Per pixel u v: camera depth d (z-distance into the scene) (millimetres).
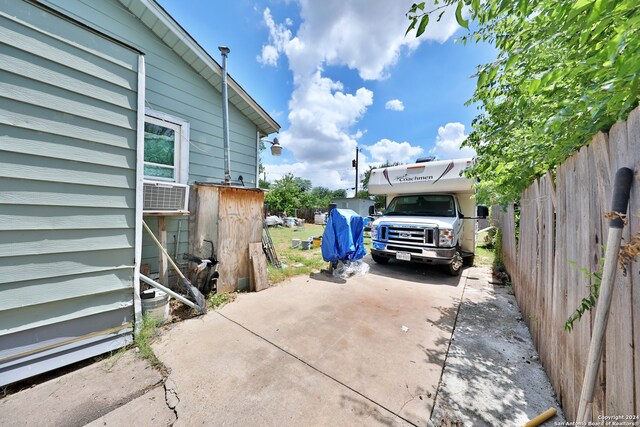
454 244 4727
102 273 2283
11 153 1862
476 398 1789
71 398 1746
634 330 1011
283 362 2184
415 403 1742
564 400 1648
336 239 5098
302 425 1560
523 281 3076
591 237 1342
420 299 3740
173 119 4023
